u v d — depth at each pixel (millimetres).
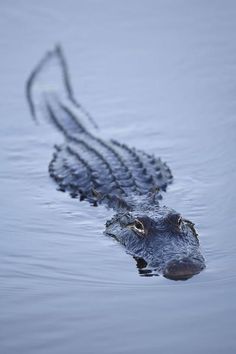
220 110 57125
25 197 44000
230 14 79312
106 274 32500
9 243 36656
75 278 32156
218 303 28672
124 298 29750
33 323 27688
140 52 72438
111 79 67062
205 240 36000
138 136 54000
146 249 34125
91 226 39344
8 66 72312
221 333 26312
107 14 82875
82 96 63969
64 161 48219
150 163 46469
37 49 76188
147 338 26281
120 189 42219
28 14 84062
